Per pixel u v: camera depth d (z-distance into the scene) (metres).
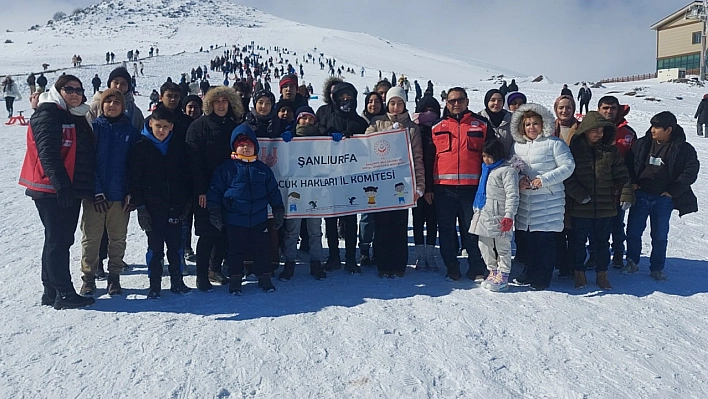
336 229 6.36
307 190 6.02
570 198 5.64
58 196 4.68
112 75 6.27
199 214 5.49
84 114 4.97
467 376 3.77
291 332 4.44
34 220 8.42
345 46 96.75
